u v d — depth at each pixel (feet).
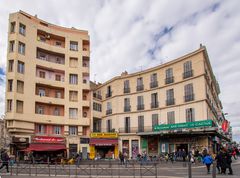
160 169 82.69
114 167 91.25
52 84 146.61
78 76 154.81
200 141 122.93
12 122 127.13
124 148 150.00
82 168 84.17
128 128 152.25
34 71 140.46
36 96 139.23
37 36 146.41
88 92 157.99
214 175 41.55
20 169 84.17
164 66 144.66
